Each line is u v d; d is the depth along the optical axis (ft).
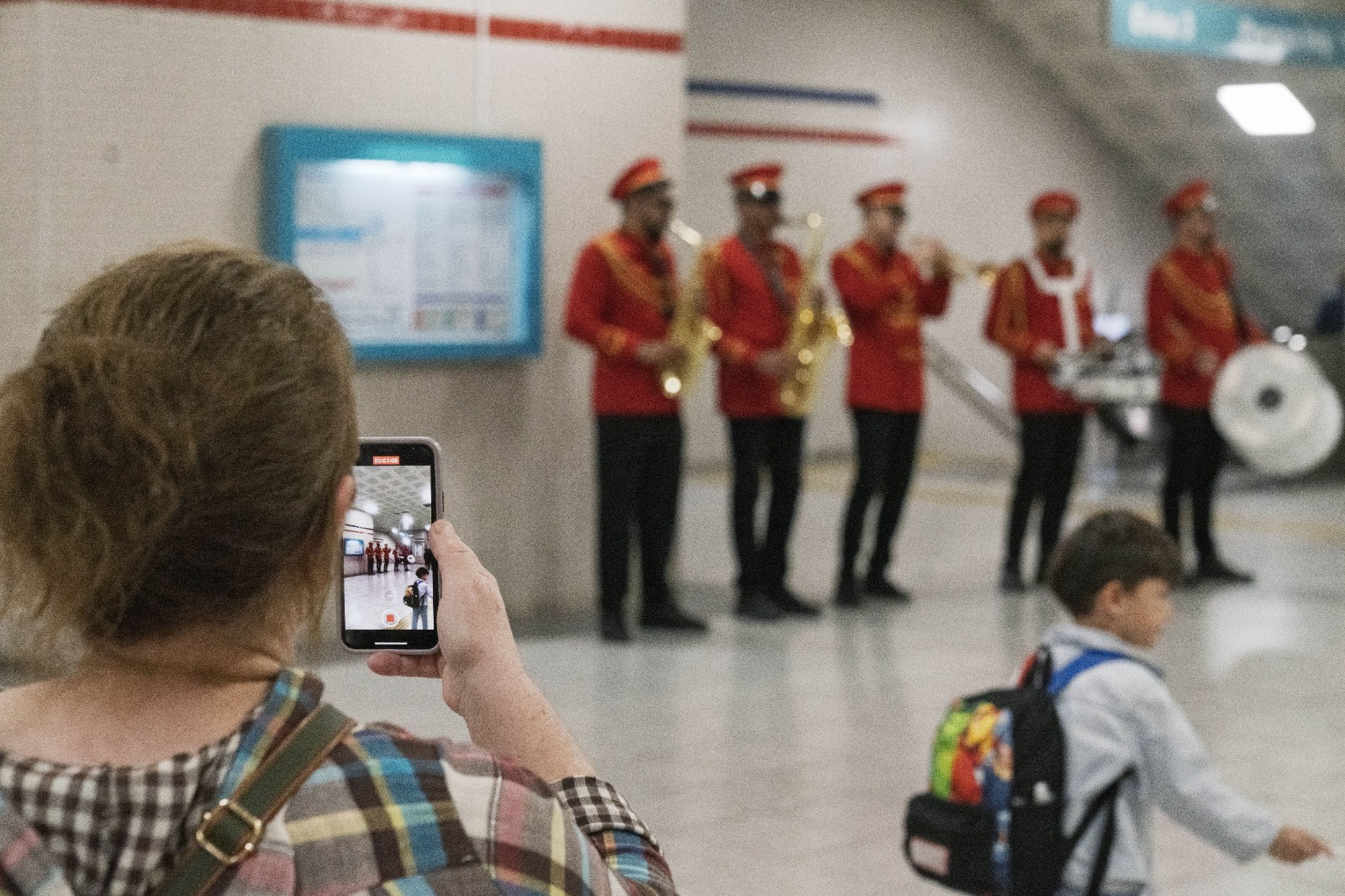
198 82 23.39
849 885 15.03
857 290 28.02
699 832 16.46
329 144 24.16
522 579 27.14
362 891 3.18
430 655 4.45
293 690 3.32
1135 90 55.83
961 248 55.93
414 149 24.95
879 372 28.37
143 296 3.33
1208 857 16.19
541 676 23.11
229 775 3.18
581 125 27.25
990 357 57.31
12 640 3.52
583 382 27.55
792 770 18.62
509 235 26.35
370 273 25.03
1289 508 40.86
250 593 3.38
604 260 25.30
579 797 3.89
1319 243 57.62
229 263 3.41
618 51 27.53
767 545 27.89
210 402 3.25
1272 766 18.90
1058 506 30.55
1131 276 60.18
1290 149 54.49
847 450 54.85
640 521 26.35
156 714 3.33
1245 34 34.47
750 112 50.93
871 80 53.47
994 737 9.66
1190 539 35.63
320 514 3.49
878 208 28.30
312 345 3.41
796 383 27.04
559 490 27.43
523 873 3.32
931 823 9.79
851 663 24.14
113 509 3.21
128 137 22.81
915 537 36.96
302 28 24.32
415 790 3.29
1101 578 10.12
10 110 22.43
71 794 3.12
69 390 3.24
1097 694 9.76
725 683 22.85
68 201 22.40
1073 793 9.62
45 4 22.07
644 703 21.65
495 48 26.25
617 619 25.59
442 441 26.04
